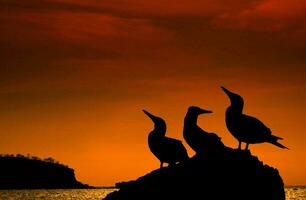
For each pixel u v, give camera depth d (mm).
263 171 20406
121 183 21188
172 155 21531
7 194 157500
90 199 132375
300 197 115750
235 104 20875
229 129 20859
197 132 20938
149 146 21859
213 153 20766
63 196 146500
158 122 22016
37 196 146500
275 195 20328
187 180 20344
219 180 20156
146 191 20547
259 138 20594
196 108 21203
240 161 20500
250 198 20016
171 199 20203
